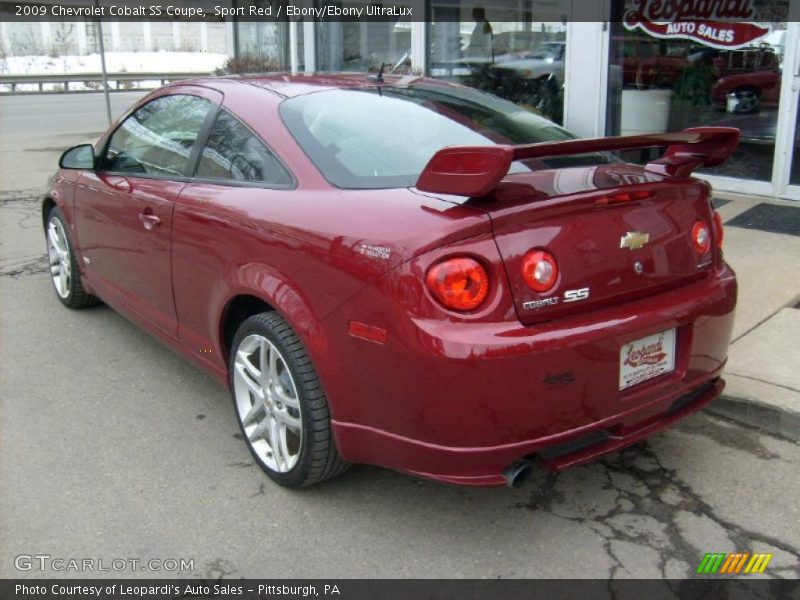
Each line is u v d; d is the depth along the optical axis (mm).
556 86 8602
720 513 2936
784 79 6613
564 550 2750
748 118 7051
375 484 3170
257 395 3162
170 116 3902
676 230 2809
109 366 4363
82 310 5270
